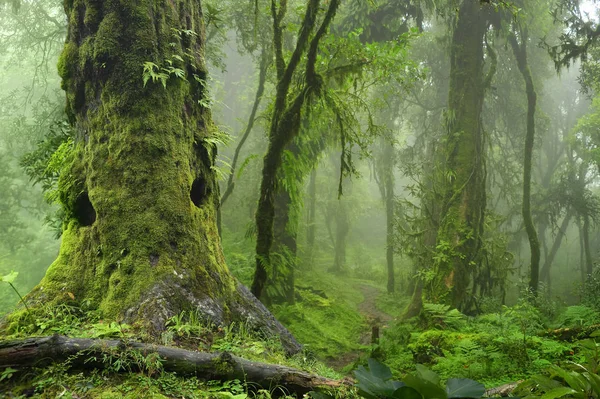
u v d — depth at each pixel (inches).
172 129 204.4
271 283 555.2
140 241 181.6
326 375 180.7
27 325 161.5
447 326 421.7
